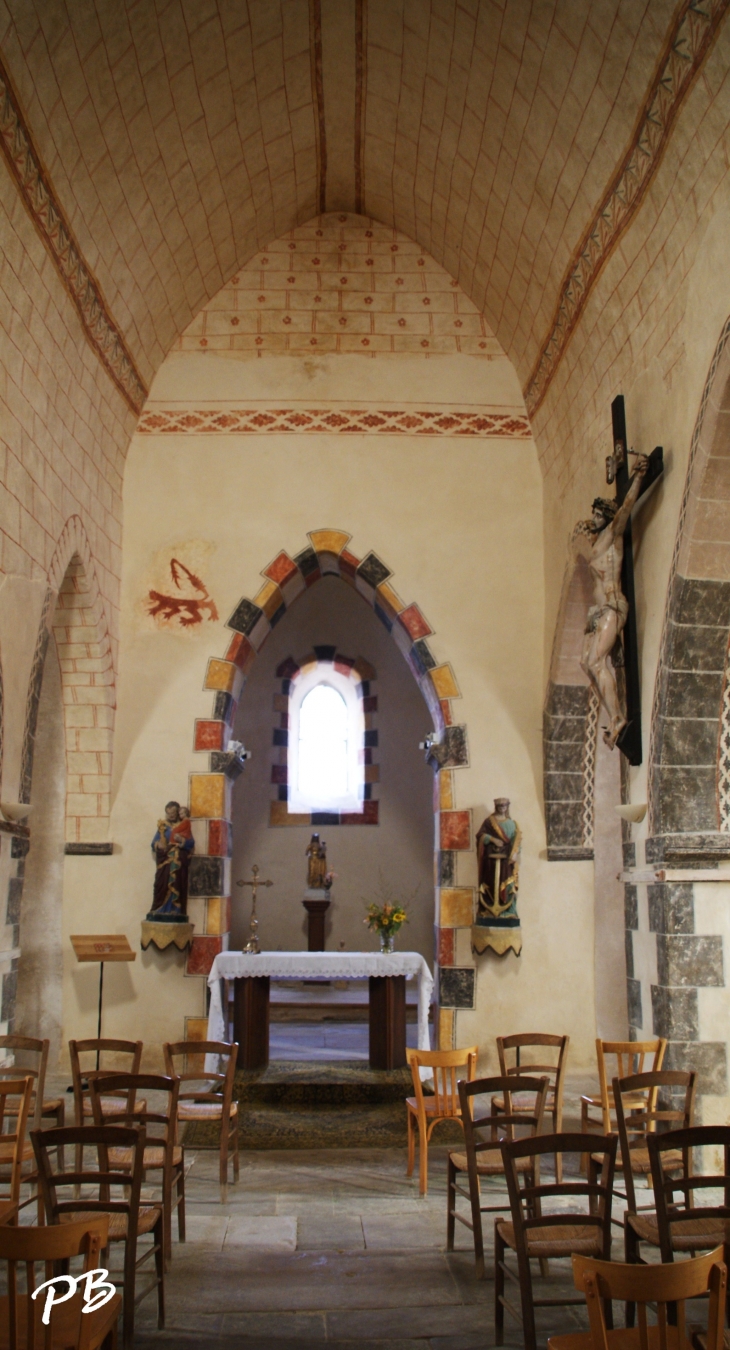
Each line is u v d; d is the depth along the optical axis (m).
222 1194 7.91
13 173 8.27
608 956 12.28
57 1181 5.30
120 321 11.52
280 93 10.91
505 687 12.82
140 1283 6.28
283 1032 14.06
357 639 19.12
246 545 13.09
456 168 11.38
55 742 12.43
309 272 13.64
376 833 18.53
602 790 12.66
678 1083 6.46
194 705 12.72
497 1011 12.09
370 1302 6.04
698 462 8.12
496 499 13.23
